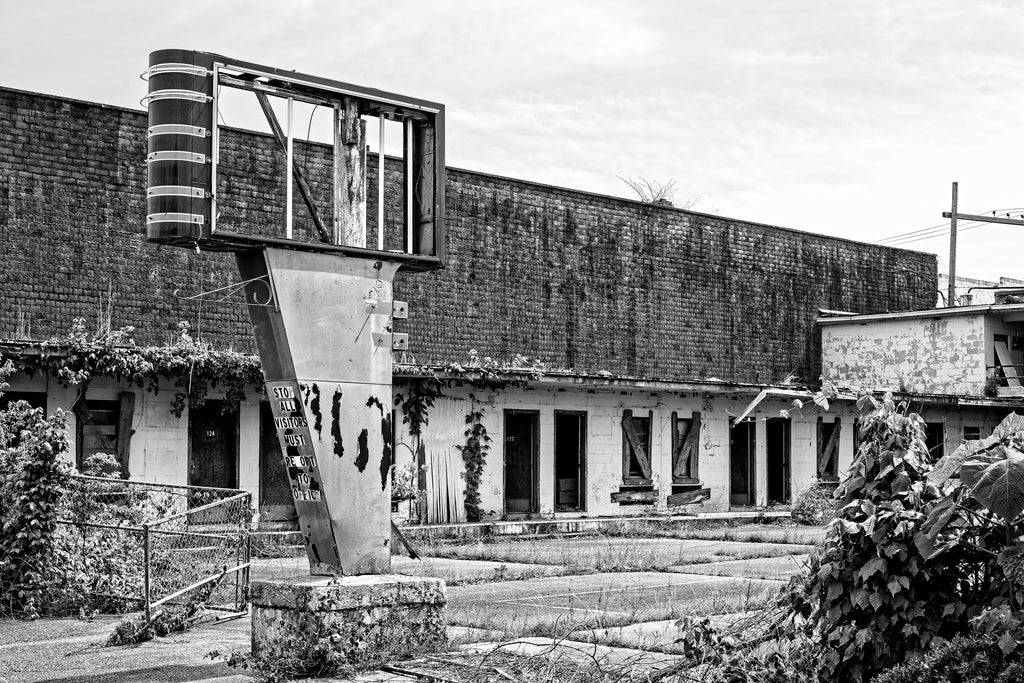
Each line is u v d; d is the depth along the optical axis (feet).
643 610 39.55
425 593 29.78
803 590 24.47
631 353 107.04
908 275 136.15
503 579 52.60
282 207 82.17
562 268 102.78
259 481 72.79
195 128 27.94
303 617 28.14
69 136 74.49
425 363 91.15
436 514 82.53
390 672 27.66
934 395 105.19
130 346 66.03
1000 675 19.15
